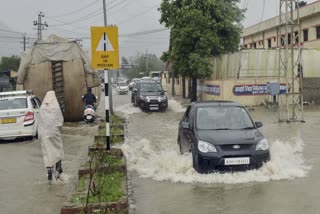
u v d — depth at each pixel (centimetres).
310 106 2892
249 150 898
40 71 2206
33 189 865
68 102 2241
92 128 1989
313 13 3794
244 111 1064
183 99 4125
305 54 3175
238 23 3275
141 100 2830
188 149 1005
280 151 1193
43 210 720
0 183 924
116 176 883
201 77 3228
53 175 959
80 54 2230
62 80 2214
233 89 2908
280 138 1520
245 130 981
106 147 1148
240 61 3047
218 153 890
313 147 1302
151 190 824
